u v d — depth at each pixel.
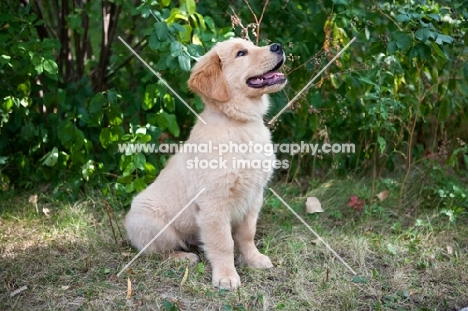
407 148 2.06
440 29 1.83
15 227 1.83
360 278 1.61
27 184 1.99
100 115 1.92
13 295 1.56
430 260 1.69
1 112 1.90
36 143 1.98
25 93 1.91
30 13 1.99
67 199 1.95
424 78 1.98
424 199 1.93
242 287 1.59
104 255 1.70
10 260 1.68
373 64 1.88
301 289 1.57
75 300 1.55
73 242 1.76
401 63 1.95
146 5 1.78
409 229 1.81
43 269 1.65
